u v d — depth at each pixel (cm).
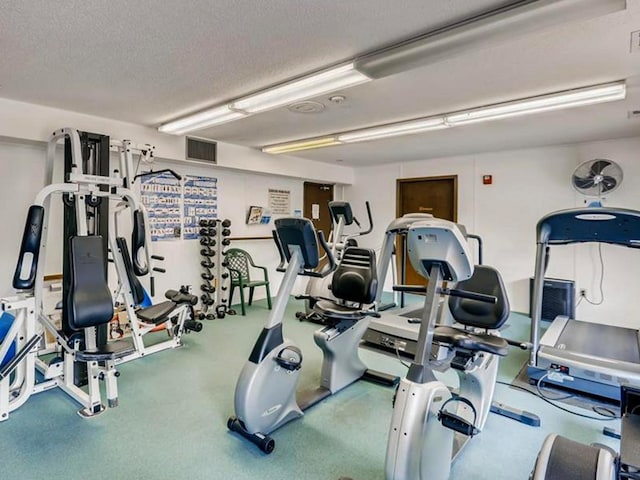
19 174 362
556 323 384
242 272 543
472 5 176
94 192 277
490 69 249
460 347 205
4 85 283
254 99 304
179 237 496
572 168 493
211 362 348
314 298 309
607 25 192
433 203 626
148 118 373
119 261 319
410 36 206
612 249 469
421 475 161
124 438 228
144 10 181
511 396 290
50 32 202
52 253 385
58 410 261
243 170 537
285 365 231
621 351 306
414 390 160
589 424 251
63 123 346
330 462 209
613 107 330
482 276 256
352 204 726
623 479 132
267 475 198
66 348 276
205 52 227
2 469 199
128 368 333
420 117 369
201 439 228
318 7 178
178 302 389
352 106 332
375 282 287
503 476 199
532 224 526
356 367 312
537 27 178
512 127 403
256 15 186
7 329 302
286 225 228
